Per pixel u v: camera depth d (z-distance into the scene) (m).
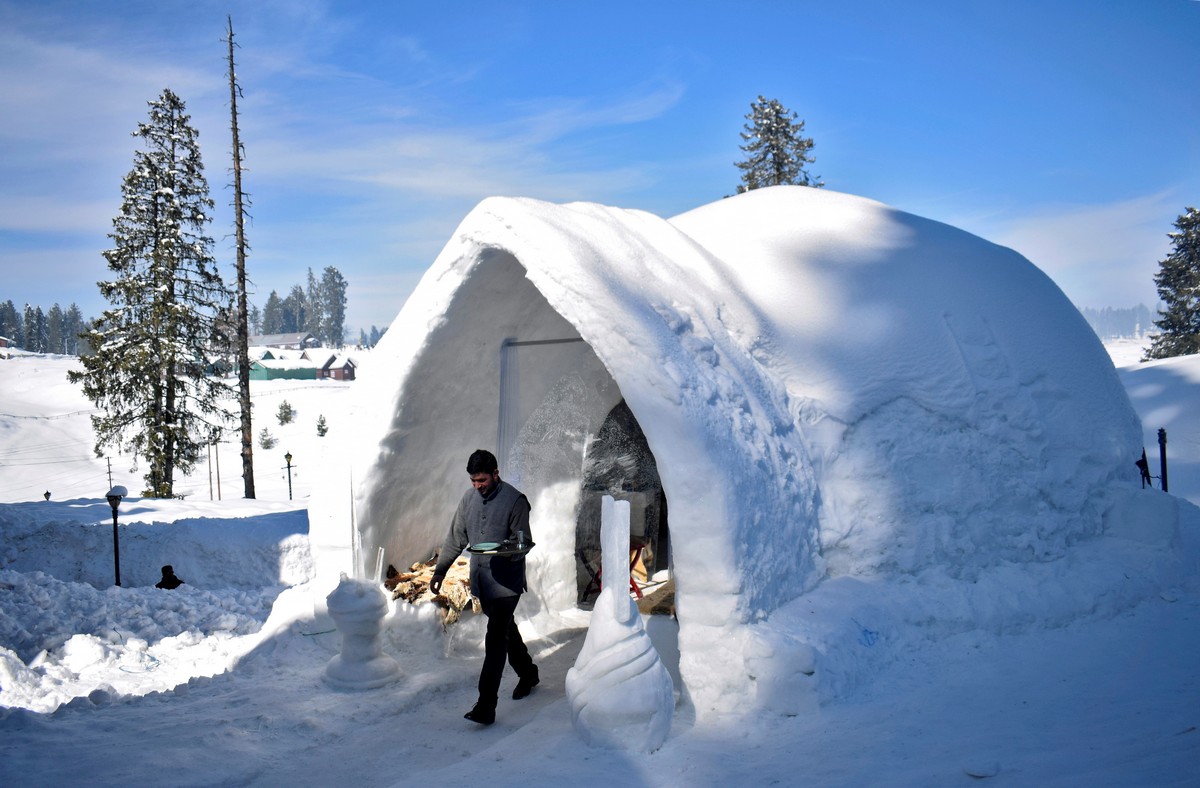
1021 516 5.11
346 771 3.87
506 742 3.90
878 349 5.33
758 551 4.14
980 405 5.21
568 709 4.30
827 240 6.27
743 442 4.30
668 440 4.07
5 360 75.88
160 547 12.70
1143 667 4.01
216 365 28.48
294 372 84.75
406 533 6.20
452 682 5.04
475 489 4.77
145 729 4.29
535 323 6.05
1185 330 44.78
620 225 5.47
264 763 3.91
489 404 6.23
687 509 4.03
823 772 3.17
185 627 8.12
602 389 7.00
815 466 4.82
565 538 6.84
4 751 3.93
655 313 4.50
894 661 4.25
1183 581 5.15
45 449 46.78
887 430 5.05
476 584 4.57
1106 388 5.73
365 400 5.70
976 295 5.75
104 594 8.57
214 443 28.06
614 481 7.16
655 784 3.25
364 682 4.87
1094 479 5.42
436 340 5.43
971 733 3.39
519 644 4.88
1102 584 4.87
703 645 4.00
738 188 38.62
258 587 12.61
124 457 45.50
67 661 6.66
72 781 3.59
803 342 5.33
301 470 42.09
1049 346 5.65
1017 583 4.81
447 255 5.18
